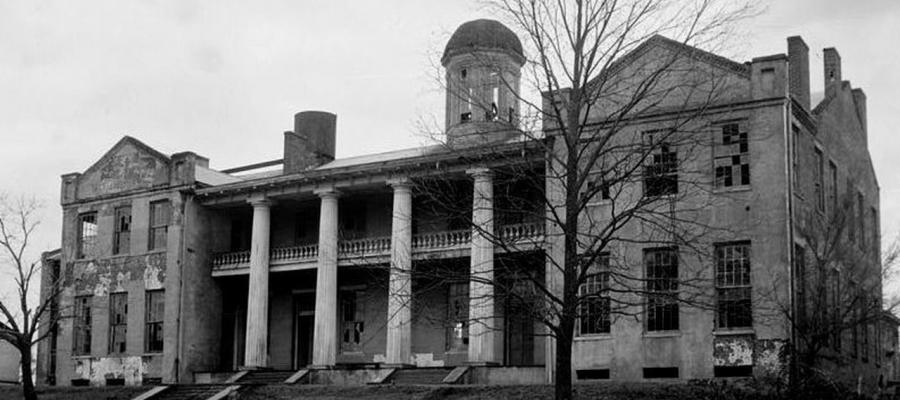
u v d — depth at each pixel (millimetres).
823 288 31062
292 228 45938
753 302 30438
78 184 49281
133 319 45688
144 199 46469
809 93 35125
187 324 44188
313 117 50094
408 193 39000
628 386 28703
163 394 38938
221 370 45125
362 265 34812
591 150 32125
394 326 37406
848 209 36250
